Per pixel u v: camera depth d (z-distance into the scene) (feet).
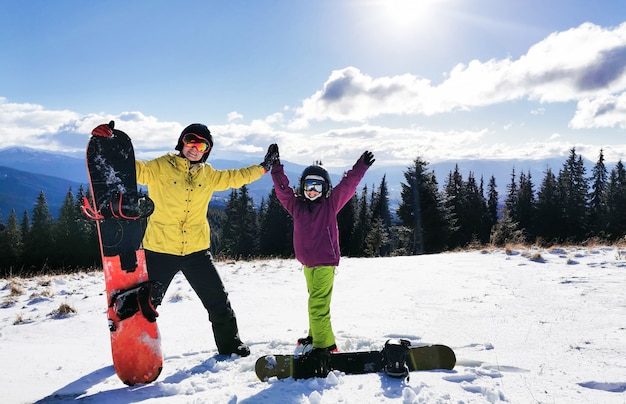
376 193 165.37
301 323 15.78
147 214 10.01
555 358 9.70
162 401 8.20
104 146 9.80
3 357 12.27
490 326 13.21
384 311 16.69
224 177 12.04
